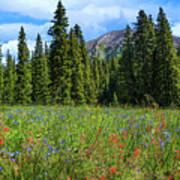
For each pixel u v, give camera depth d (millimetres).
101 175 4125
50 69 32969
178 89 31016
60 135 5930
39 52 45094
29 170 3740
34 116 8383
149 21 38719
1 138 5332
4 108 10531
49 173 3742
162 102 31172
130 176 4199
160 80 32594
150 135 5859
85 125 7055
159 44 34062
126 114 9562
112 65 82375
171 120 7832
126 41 40719
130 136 5883
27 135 5887
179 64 33156
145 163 4551
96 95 56062
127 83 37250
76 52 38125
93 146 4953
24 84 39844
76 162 4344
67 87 31422
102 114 9195
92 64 73000
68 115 8891
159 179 4188
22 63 40250
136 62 36875
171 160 4867
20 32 40375
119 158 4578
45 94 41500
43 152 4527
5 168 3686
